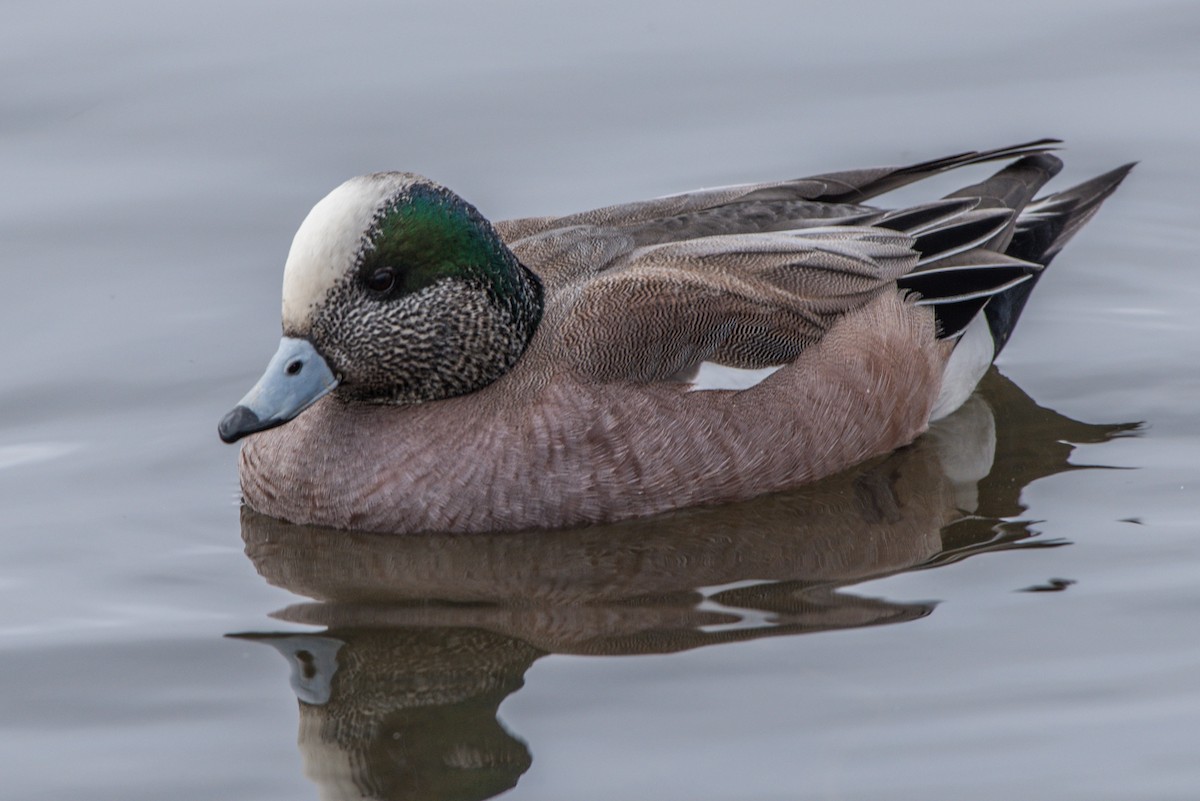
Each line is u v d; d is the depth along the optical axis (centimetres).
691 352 1277
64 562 1218
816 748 987
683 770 973
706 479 1270
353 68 1816
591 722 1018
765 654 1079
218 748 1015
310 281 1208
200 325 1517
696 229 1387
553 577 1189
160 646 1116
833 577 1174
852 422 1332
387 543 1243
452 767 985
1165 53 1828
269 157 1700
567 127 1742
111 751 1012
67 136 1723
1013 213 1466
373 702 1049
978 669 1053
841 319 1341
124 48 1834
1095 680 1037
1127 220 1659
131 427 1396
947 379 1428
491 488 1234
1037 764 965
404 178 1238
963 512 1260
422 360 1243
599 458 1238
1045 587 1142
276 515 1283
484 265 1243
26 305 1532
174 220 1634
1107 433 1372
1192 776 950
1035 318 1550
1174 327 1524
